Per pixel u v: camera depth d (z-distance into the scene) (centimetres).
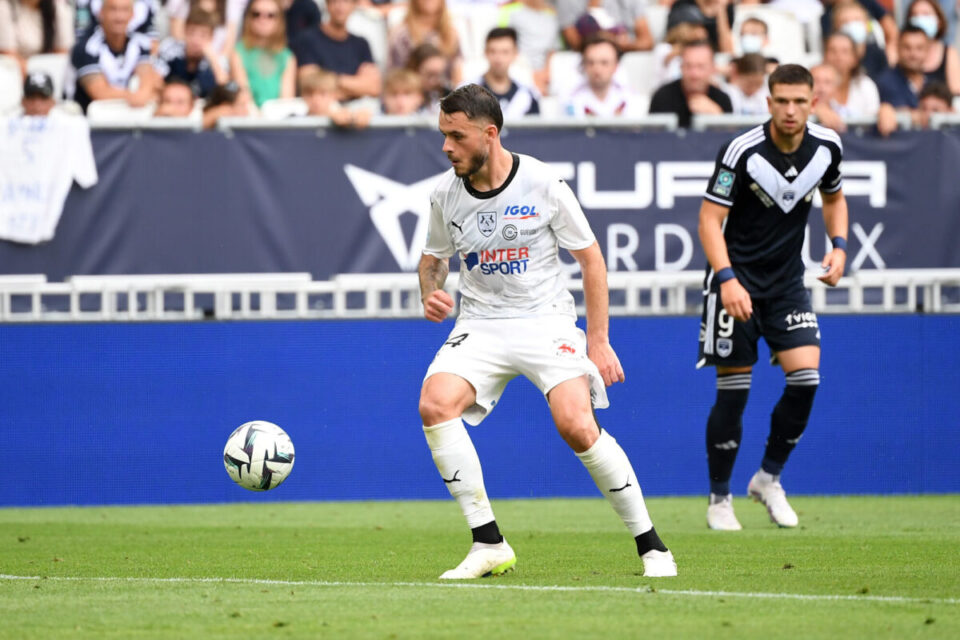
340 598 1523
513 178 1669
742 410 2662
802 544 2300
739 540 2391
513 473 3662
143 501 3544
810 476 3741
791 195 2556
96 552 2261
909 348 3769
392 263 3700
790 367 2642
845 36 4078
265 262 3650
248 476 2003
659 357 3709
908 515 3022
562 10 4259
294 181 3659
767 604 1446
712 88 3988
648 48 4253
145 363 3556
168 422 3562
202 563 2050
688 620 1323
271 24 4016
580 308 3759
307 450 3612
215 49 4016
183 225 3622
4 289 3556
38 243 3578
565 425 1650
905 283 3784
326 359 3619
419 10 4097
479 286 1712
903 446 3766
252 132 3644
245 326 3594
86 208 3594
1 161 3559
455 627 1284
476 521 1739
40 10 3947
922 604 1452
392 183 3691
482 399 1719
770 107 2531
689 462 3716
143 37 4000
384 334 3647
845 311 3775
